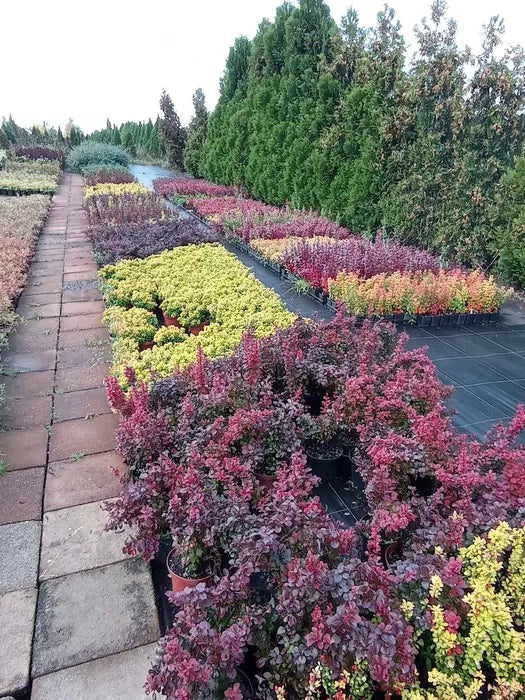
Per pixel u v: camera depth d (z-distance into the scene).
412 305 6.49
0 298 6.71
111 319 5.97
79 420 4.41
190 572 2.45
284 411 3.24
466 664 1.72
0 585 2.70
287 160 13.47
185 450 2.89
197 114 23.64
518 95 7.95
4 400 4.70
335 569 1.96
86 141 36.75
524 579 1.91
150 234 9.91
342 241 9.20
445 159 8.95
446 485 2.61
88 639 2.42
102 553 2.94
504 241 7.84
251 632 1.94
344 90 11.45
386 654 1.61
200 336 5.30
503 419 4.41
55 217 14.69
